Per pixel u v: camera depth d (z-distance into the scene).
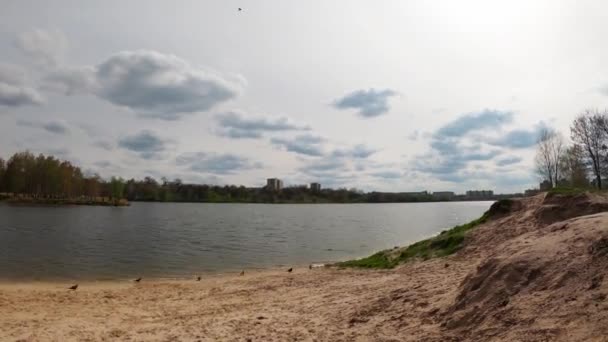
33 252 33.31
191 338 10.05
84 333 11.22
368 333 8.37
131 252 34.84
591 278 6.22
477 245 18.25
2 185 118.50
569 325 5.47
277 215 112.12
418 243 23.52
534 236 10.22
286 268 26.88
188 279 23.03
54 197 128.38
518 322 6.19
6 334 11.38
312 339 8.82
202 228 63.69
